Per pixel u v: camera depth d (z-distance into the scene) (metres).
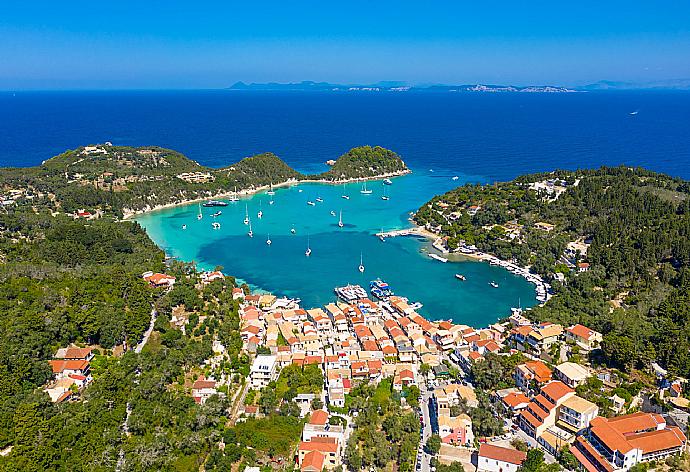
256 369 150.75
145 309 174.25
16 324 147.00
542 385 142.50
